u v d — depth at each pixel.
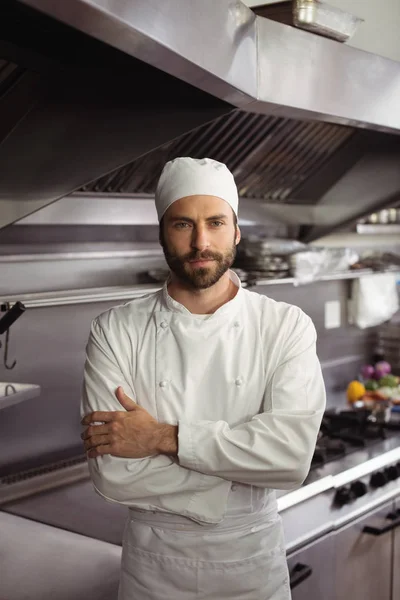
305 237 3.00
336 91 1.78
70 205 2.02
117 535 1.77
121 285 2.31
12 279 2.00
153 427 1.29
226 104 1.54
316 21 1.72
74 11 0.90
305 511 1.93
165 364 1.36
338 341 3.28
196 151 2.24
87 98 1.48
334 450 2.29
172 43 1.13
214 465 1.26
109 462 1.29
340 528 1.97
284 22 1.75
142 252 2.37
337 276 2.82
